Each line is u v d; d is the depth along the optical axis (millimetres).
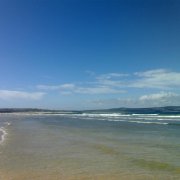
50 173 15391
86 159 19297
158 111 196250
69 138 32938
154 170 15984
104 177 14586
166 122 68562
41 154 21359
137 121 77000
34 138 33000
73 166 17047
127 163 17906
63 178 14383
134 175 14922
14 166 17125
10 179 14227
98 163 17953
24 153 21859
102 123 69062
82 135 36969
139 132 41625
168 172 15508
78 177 14555
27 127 55188
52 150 23312
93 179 14234
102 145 26328
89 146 25688
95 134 38500
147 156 20359
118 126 56531
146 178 14328
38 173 15375
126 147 24953
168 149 23703
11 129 49375
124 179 14195
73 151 22766
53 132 42188
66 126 58156
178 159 19156
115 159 19234
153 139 31703
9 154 21422
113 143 27984
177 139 31578
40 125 62469
